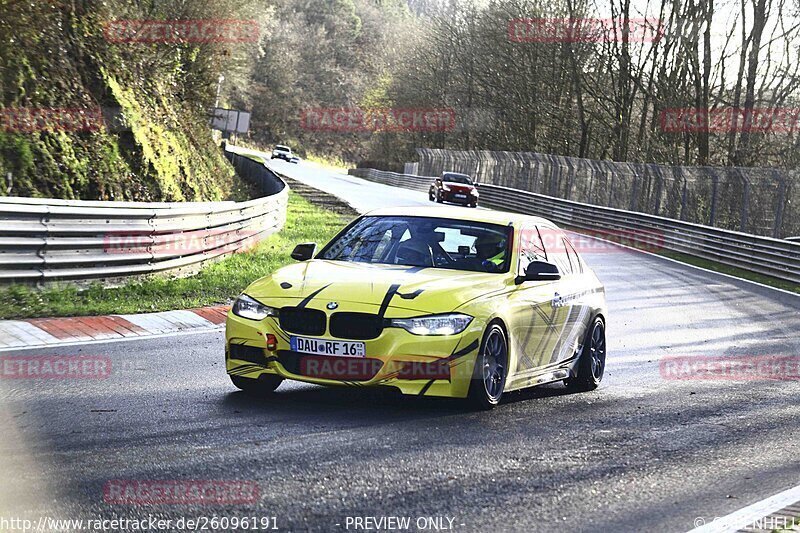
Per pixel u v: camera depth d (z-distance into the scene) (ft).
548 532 13.66
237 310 21.99
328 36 489.26
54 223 36.01
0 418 19.13
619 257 89.10
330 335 20.94
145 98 71.51
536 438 19.92
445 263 24.16
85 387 22.70
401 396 23.65
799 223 104.58
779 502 16.28
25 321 31.65
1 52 50.88
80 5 60.54
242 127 172.04
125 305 36.11
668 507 15.49
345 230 25.85
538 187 159.94
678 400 26.76
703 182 122.11
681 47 144.05
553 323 25.39
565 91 191.93
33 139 50.01
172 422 19.39
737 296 64.39
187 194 69.31
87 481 14.87
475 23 234.38
